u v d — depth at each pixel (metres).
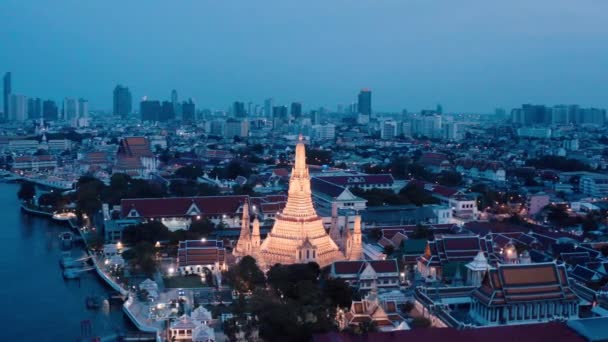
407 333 179.00
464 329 185.62
